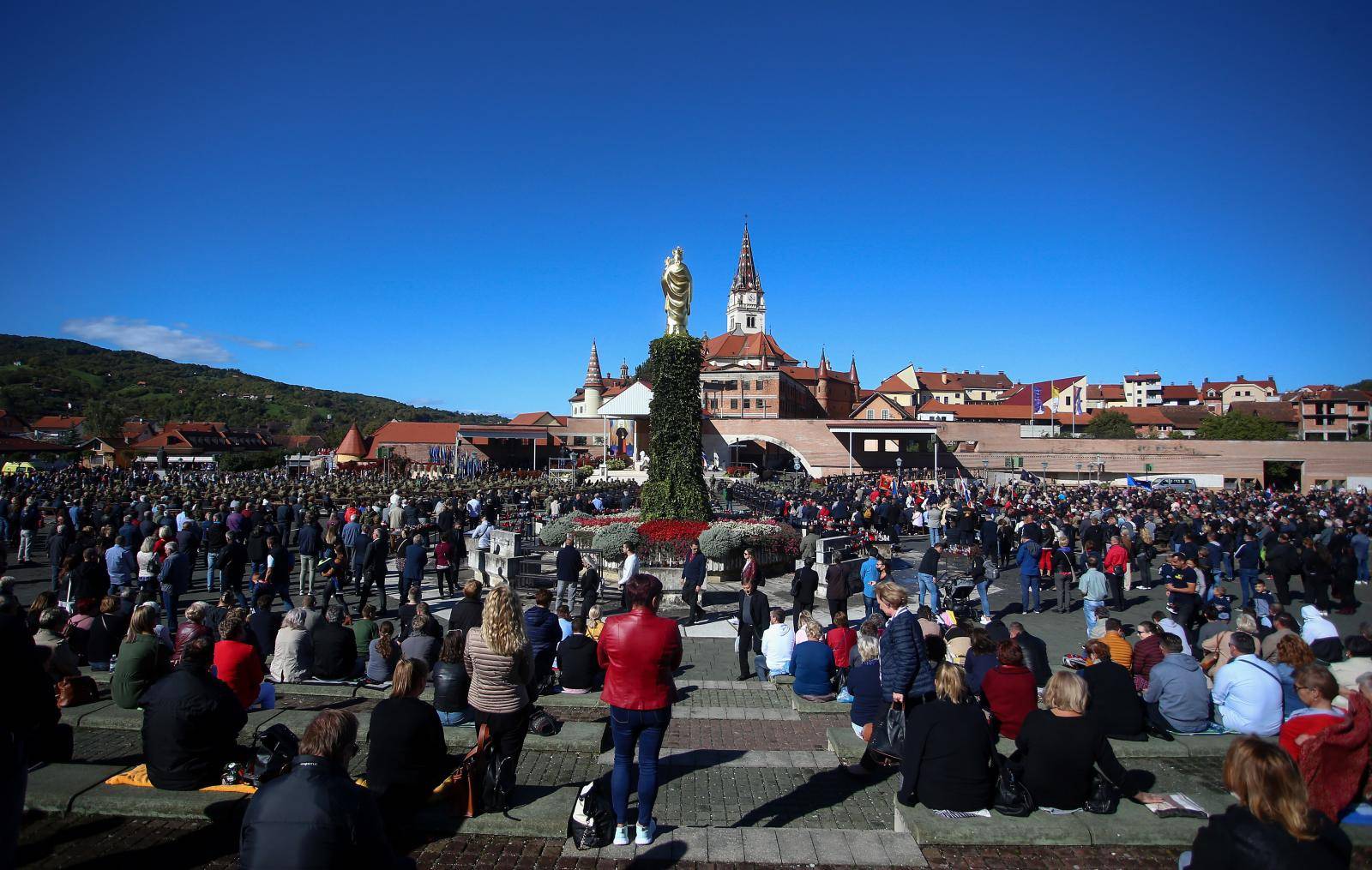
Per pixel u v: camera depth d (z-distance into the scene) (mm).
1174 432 107062
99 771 6160
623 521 21734
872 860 5246
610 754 7840
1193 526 22656
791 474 63625
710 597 18484
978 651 8781
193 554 17266
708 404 99000
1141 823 5527
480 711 5754
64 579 14609
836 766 7609
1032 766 5777
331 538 19203
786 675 11398
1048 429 76750
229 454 77375
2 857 4258
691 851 5297
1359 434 102312
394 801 5508
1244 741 3902
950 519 28875
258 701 8484
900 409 83125
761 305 134625
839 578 13969
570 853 5297
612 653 5316
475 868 5090
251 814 3811
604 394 122000
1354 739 5504
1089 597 14883
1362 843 5371
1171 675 8266
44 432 120625
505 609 5910
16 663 4355
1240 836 3684
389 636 10102
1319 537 20547
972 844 5422
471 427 83250
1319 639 10477
